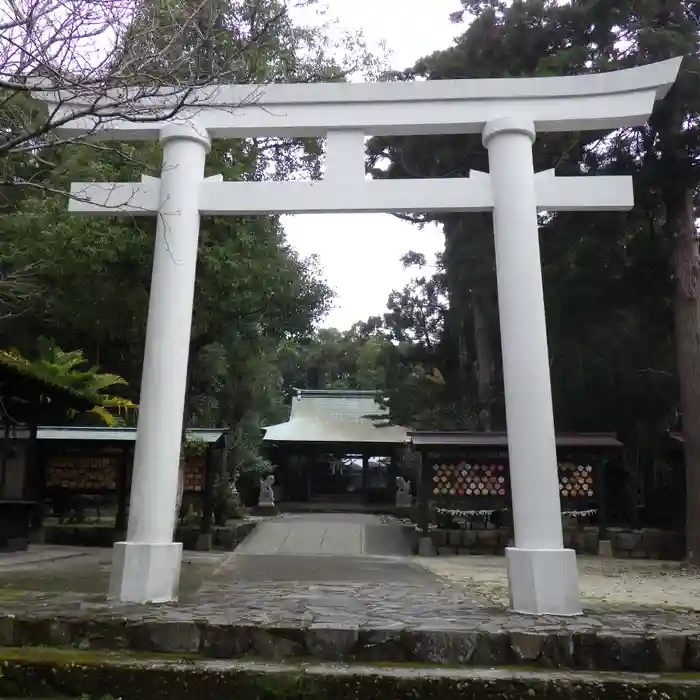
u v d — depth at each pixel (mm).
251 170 12039
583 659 4438
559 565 5355
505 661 4434
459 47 13656
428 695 4055
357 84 6453
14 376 9578
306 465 25688
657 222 14562
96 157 10281
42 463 12625
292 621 4688
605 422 16172
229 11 6613
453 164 13609
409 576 8406
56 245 10242
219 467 14352
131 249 10148
